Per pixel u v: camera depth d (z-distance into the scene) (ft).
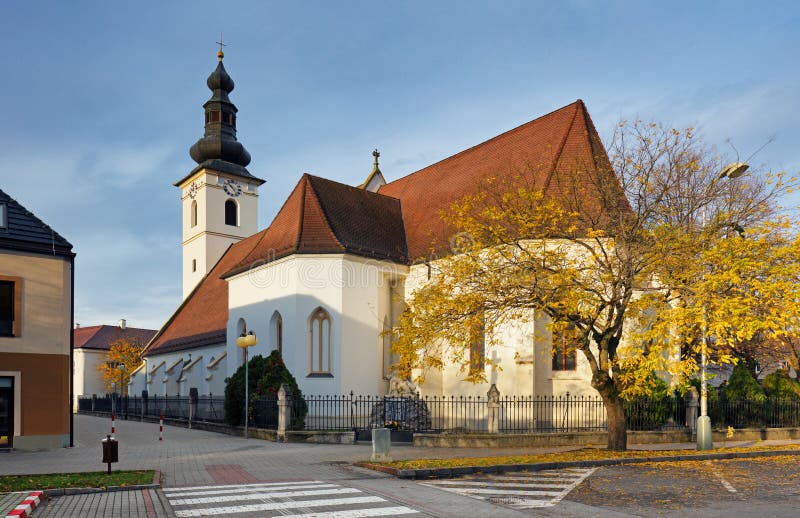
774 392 92.53
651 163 59.67
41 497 36.70
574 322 58.59
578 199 61.52
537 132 96.48
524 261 57.41
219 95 170.91
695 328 54.19
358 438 74.18
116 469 49.67
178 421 112.16
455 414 86.79
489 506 34.12
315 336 92.79
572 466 50.98
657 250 55.16
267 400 80.28
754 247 52.54
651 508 33.83
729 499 36.52
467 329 58.95
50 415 71.87
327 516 31.35
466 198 63.05
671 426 78.33
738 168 60.03
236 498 36.58
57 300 74.08
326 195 102.27
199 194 167.94
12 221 72.59
